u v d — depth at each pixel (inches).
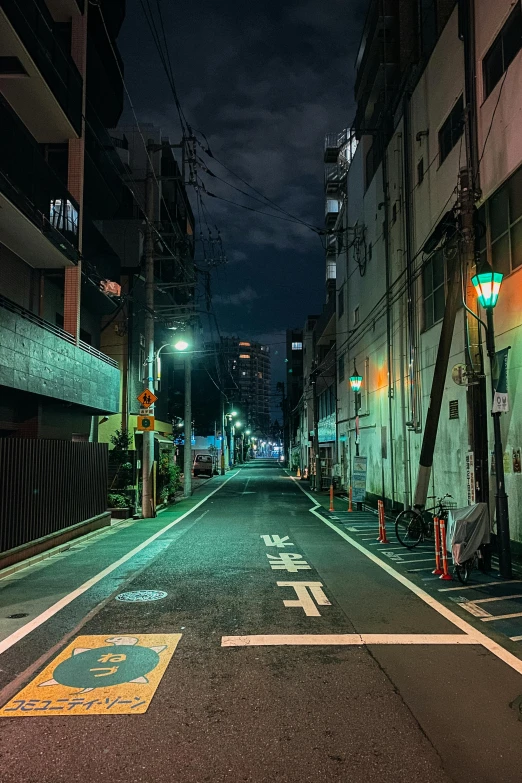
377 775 135.5
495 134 458.9
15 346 510.6
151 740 152.2
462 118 523.8
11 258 645.3
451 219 446.9
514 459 422.0
